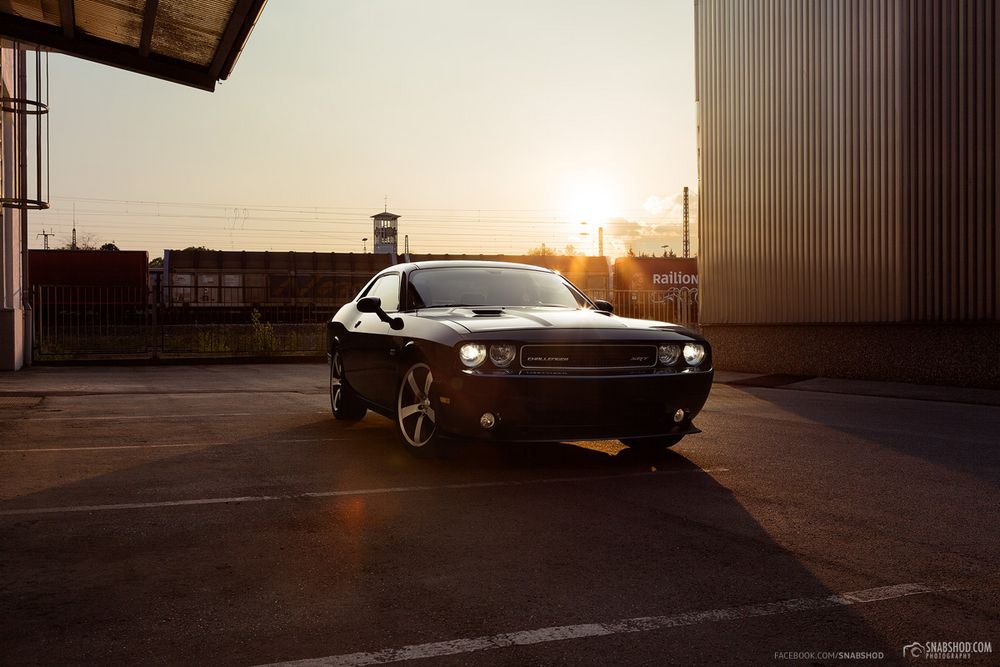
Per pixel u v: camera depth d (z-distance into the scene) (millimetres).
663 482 4461
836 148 11750
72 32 7324
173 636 2311
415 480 4488
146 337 17203
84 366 15664
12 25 7336
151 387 10531
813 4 12141
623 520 3635
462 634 2332
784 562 3020
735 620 2443
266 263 28297
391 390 5480
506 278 6223
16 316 13617
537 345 4617
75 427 6547
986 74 9742
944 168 10250
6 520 3586
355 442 5840
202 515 3693
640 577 2842
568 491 4223
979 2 9812
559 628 2381
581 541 3297
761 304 13086
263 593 2668
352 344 6426
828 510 3832
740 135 13547
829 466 4961
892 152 10930
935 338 10438
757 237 13164
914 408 8336
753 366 13258
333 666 2123
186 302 26719
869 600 2615
